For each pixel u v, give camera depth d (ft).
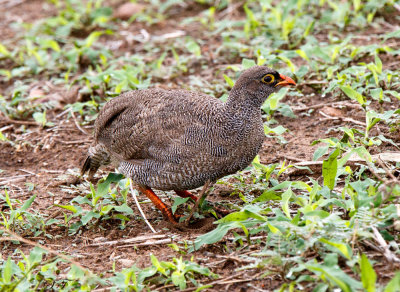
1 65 62.39
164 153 34.04
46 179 42.22
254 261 28.96
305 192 35.40
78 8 74.90
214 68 54.44
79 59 59.21
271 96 44.29
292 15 62.64
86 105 50.60
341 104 44.93
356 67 46.47
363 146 34.73
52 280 29.60
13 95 53.01
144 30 66.23
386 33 55.42
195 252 31.40
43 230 34.99
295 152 40.70
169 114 34.35
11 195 40.16
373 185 32.63
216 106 33.81
